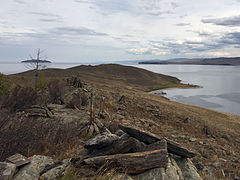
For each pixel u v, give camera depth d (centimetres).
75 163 477
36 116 1025
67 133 767
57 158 562
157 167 484
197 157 991
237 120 4081
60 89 1739
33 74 9488
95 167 467
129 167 466
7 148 512
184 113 3447
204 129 2181
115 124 1070
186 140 1370
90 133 867
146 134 600
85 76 12962
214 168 880
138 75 18762
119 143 574
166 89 12369
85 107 1593
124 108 2289
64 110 1326
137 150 560
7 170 378
